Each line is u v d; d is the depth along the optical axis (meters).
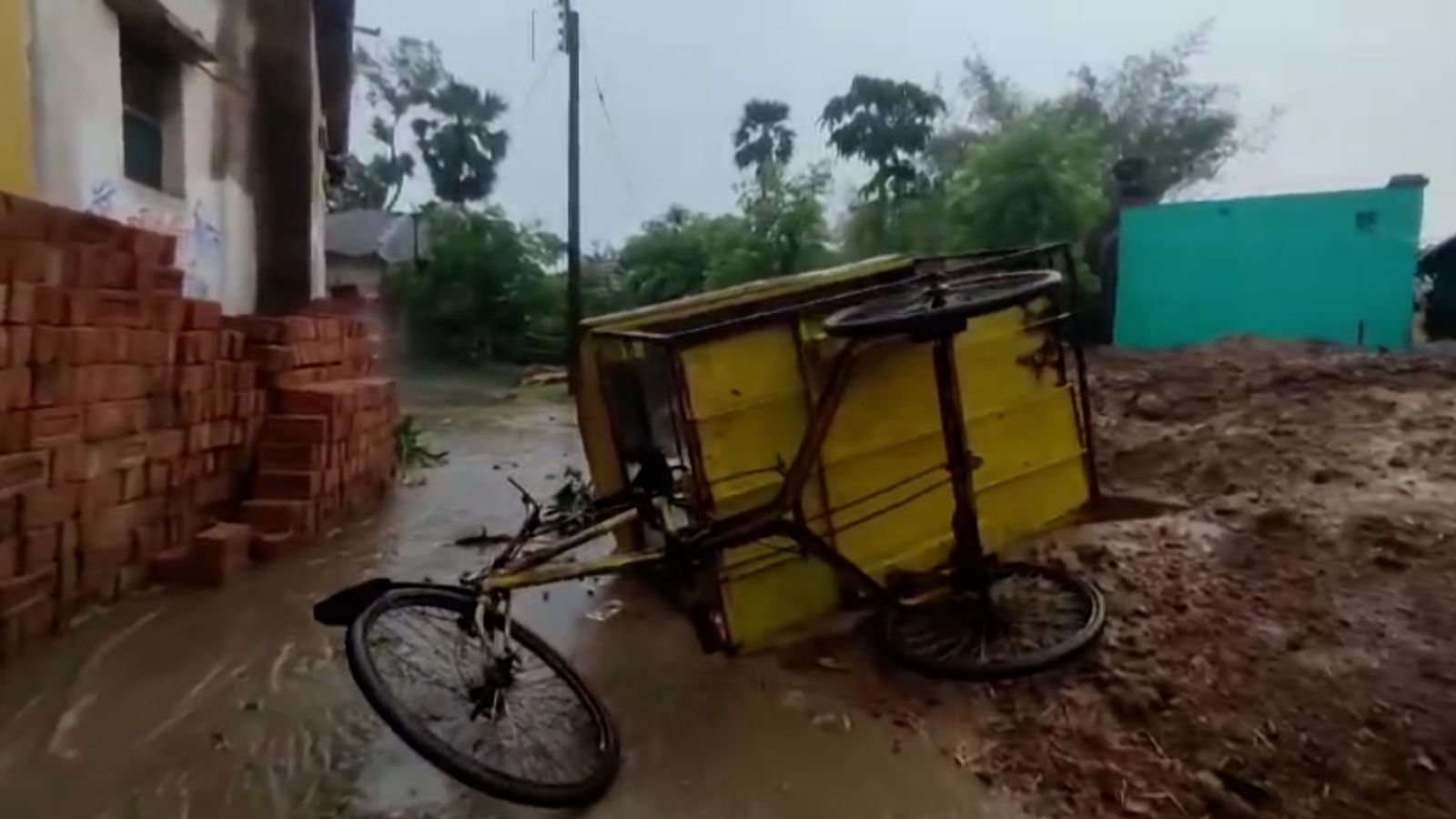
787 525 3.92
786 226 18.73
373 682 2.66
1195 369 9.10
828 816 2.92
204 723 3.42
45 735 3.30
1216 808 2.84
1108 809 2.90
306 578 5.17
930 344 4.33
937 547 4.35
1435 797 2.80
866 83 19.98
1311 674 3.38
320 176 11.96
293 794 2.98
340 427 6.54
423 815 2.88
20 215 3.86
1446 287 12.31
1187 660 3.59
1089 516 4.95
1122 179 13.32
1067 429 4.84
